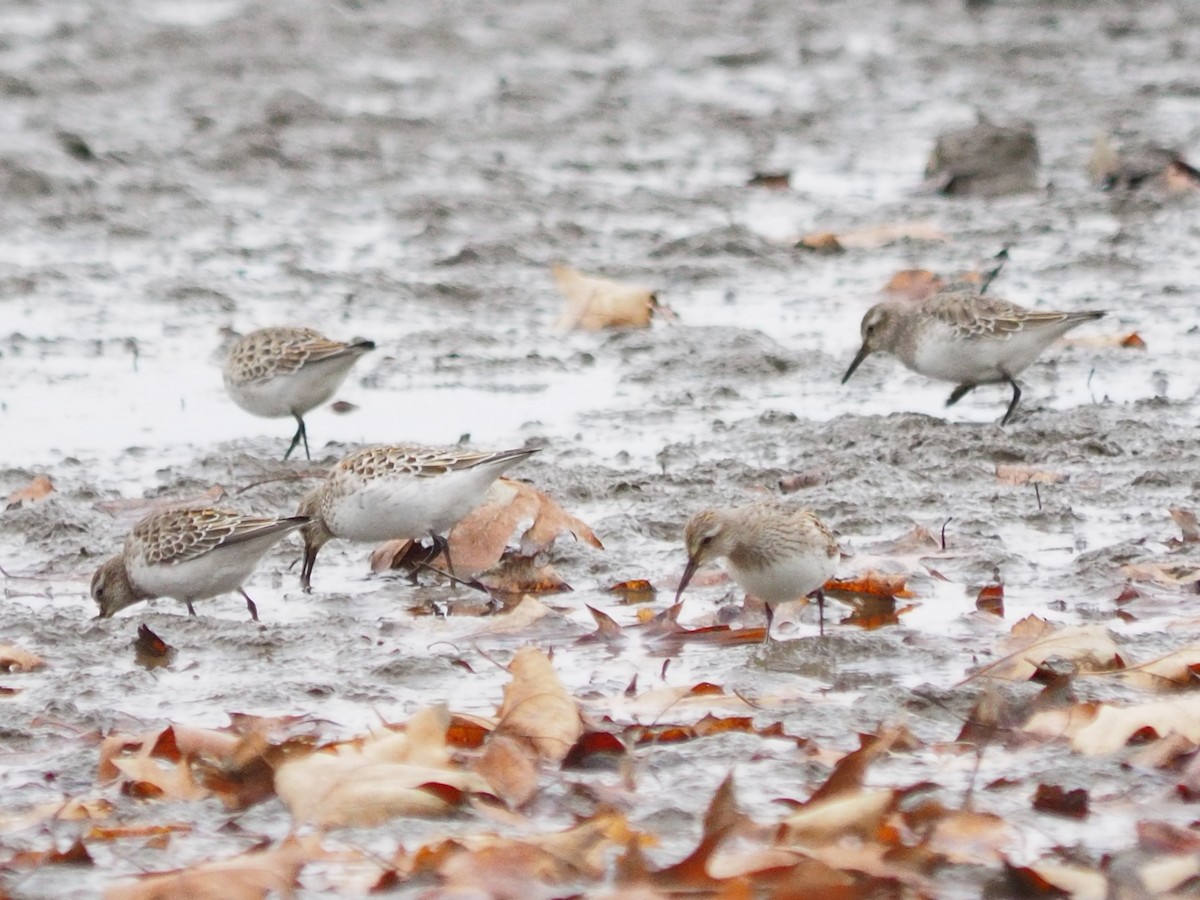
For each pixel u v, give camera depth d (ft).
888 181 89.20
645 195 85.15
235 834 26.40
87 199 83.66
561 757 28.71
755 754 28.81
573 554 41.11
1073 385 55.98
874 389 56.54
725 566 39.65
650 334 62.59
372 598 39.47
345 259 74.38
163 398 56.18
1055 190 85.25
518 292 68.80
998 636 35.24
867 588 37.88
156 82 112.98
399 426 52.90
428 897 23.91
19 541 43.29
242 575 37.99
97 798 27.61
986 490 45.34
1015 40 125.29
